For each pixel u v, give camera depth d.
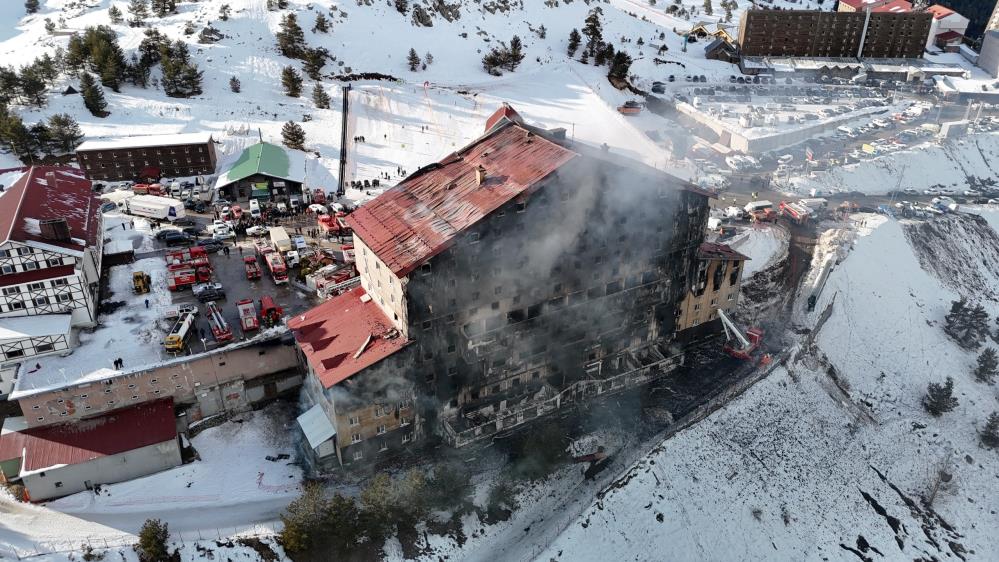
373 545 64.06
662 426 77.88
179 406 73.69
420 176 76.94
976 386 101.00
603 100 171.38
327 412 69.56
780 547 72.50
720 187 135.12
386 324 70.81
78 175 97.88
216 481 68.69
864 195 141.38
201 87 150.25
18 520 63.50
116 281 88.38
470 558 64.81
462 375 72.44
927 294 115.31
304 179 118.94
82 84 136.88
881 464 85.75
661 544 69.00
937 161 153.88
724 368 87.56
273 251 94.69
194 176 123.19
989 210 137.12
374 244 68.38
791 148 155.62
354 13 188.12
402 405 69.81
